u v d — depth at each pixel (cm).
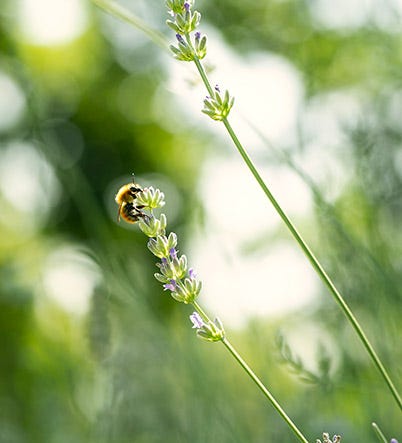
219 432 118
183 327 125
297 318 125
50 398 134
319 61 165
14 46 213
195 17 93
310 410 119
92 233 128
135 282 125
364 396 114
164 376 126
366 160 122
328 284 91
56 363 134
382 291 115
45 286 152
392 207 122
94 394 124
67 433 131
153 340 123
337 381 117
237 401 126
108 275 123
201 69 93
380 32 149
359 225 122
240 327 130
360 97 141
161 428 124
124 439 122
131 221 110
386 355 115
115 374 121
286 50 192
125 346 124
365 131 123
